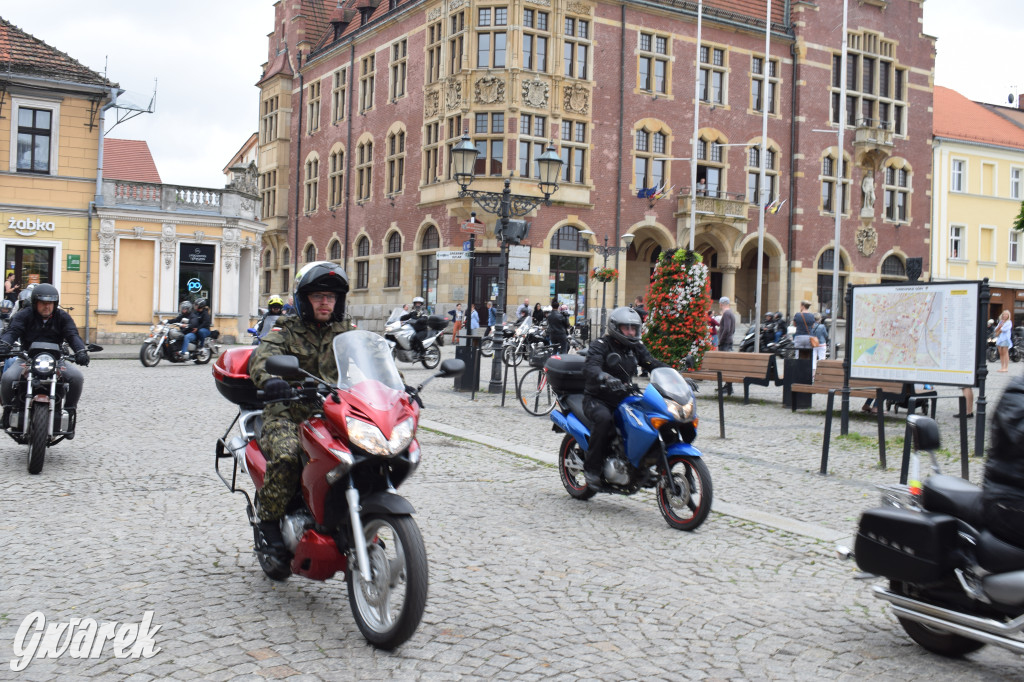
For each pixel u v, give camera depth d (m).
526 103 35.75
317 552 4.51
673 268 17.02
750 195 41.62
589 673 4.14
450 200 36.53
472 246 19.09
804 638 4.69
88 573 5.39
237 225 32.84
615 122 38.03
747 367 16.12
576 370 8.05
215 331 22.84
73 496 7.43
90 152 30.20
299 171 50.50
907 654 4.49
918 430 4.59
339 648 4.34
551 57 36.31
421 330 22.50
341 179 46.38
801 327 21.64
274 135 52.28
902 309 9.66
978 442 10.23
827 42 43.41
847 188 44.41
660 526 7.07
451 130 37.03
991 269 50.31
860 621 4.98
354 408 4.36
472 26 36.00
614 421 7.37
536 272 36.16
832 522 7.31
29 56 29.23
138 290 31.30
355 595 4.48
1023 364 34.47
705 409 15.42
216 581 5.30
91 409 13.00
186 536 6.29
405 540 4.18
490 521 7.02
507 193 17.17
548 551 6.21
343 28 48.22
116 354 25.44
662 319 16.97
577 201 36.84
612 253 35.66
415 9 39.53
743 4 43.06
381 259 42.19
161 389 16.02
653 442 6.99
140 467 8.77
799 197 42.72
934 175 48.16
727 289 41.03
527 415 14.01
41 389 8.40
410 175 39.94
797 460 10.27
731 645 4.56
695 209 37.31
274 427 4.83
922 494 4.39
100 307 30.47
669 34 39.25
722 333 19.42
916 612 4.29
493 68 35.72
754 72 41.88
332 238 46.69
